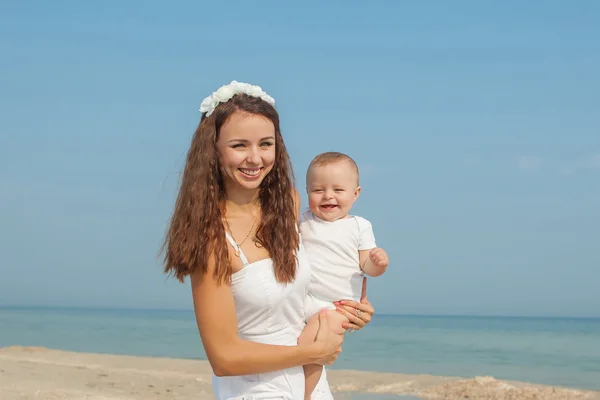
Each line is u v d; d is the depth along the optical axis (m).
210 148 3.53
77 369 14.48
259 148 3.54
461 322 97.81
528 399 12.80
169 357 21.75
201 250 3.39
